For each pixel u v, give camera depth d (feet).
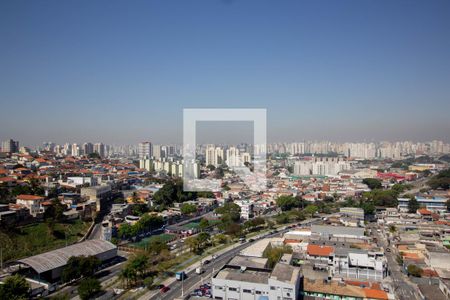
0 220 442.91
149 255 433.07
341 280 351.87
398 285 369.30
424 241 481.87
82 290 320.91
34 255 414.00
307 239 498.28
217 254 475.72
